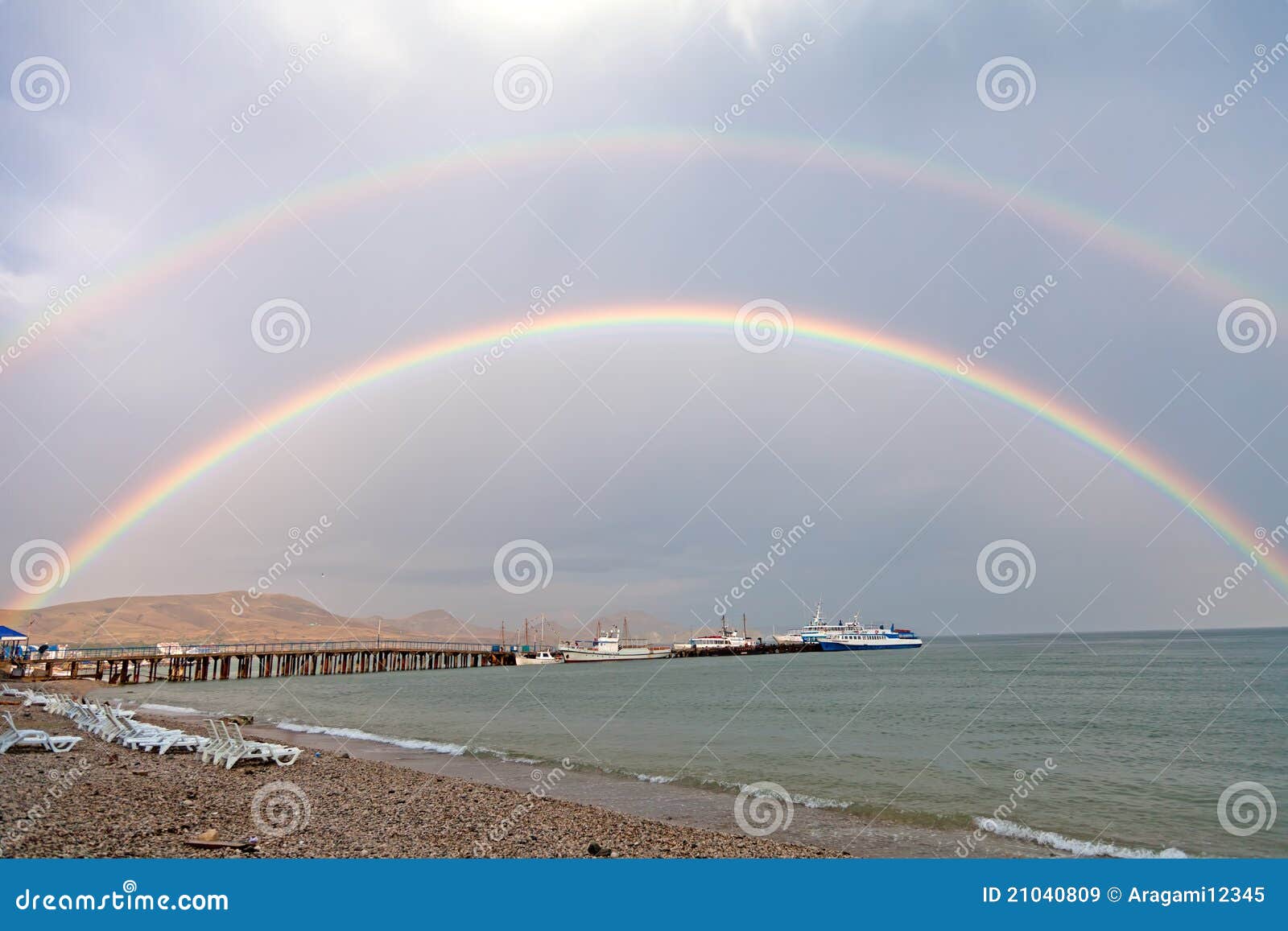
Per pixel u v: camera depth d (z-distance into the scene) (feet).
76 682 271.49
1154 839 54.03
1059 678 287.69
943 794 70.13
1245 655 455.63
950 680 289.12
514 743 108.37
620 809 60.54
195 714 151.23
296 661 391.45
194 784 56.80
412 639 640.99
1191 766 91.50
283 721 138.31
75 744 74.49
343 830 45.19
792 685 277.03
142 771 61.62
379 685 301.22
